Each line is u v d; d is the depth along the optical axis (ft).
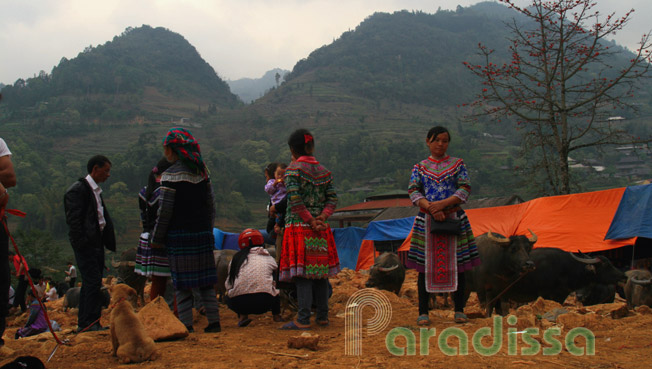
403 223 71.41
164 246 18.40
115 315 14.51
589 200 43.42
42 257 143.43
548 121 66.64
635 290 31.17
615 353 14.30
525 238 22.72
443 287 18.79
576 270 26.68
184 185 17.94
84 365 13.80
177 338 16.81
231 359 13.92
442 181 19.06
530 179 69.51
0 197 14.05
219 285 30.89
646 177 512.63
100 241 21.71
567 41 65.46
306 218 18.62
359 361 13.50
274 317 22.65
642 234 39.17
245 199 612.70
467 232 19.27
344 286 41.83
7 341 17.85
